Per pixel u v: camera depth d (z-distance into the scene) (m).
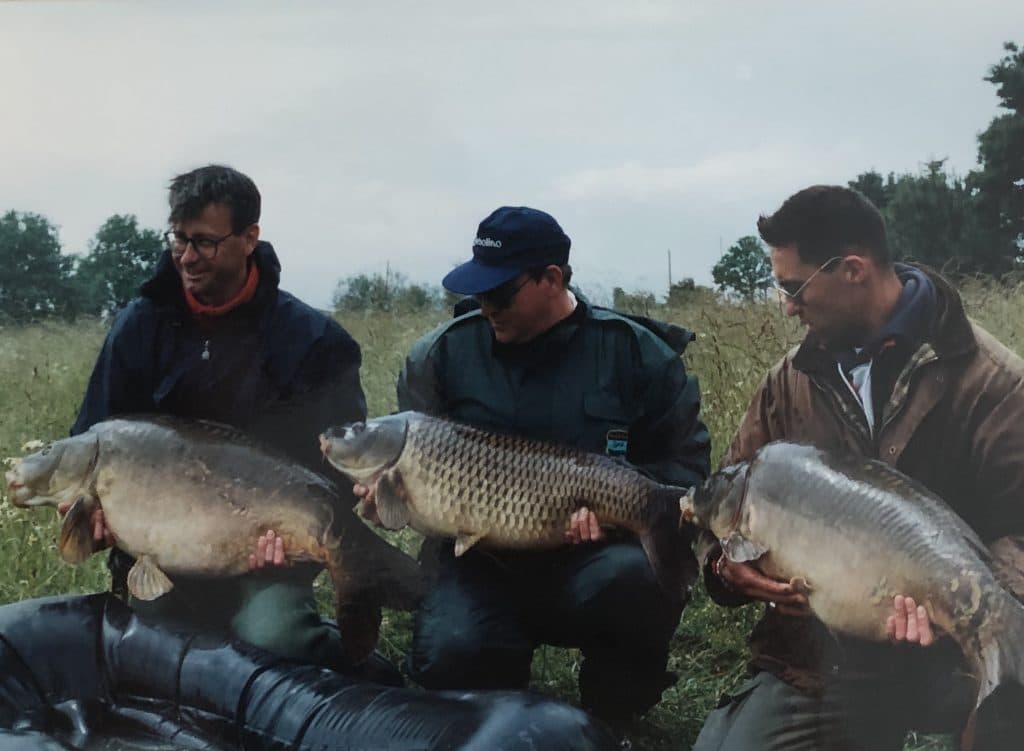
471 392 3.58
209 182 3.69
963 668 3.09
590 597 3.42
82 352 5.07
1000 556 3.14
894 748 3.28
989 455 3.21
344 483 3.60
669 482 3.54
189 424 3.57
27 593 4.20
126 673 3.43
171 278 3.79
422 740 2.92
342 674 3.34
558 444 3.39
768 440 3.52
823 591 3.05
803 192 3.32
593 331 3.57
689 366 4.25
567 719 2.91
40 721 3.37
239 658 3.33
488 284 3.41
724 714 3.39
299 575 3.69
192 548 3.49
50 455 3.48
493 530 3.35
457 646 3.45
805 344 3.38
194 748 3.24
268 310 3.80
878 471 3.08
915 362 3.27
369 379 4.30
